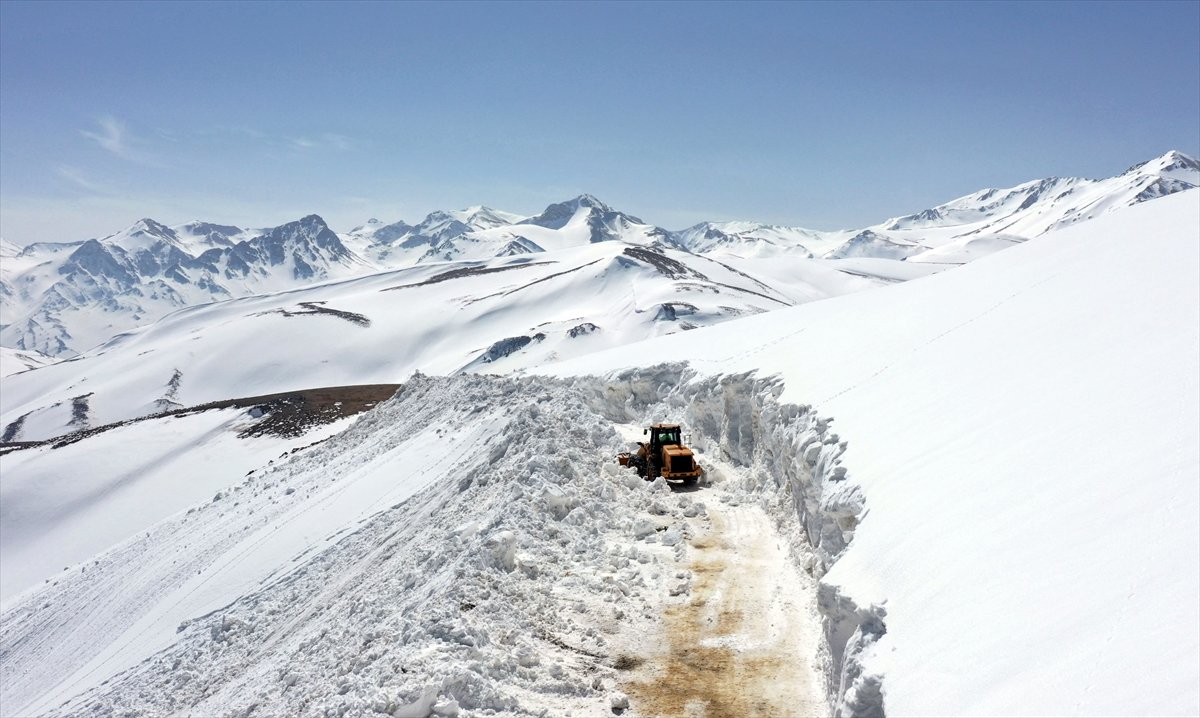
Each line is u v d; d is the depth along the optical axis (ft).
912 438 44.04
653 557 52.08
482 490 64.95
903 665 25.44
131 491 202.18
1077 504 28.35
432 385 139.54
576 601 44.70
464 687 34.09
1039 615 23.34
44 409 481.87
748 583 48.44
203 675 61.36
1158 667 18.33
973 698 21.57
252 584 80.12
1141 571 22.52
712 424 87.25
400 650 37.47
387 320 612.70
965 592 26.91
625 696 35.24
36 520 197.47
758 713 34.22
